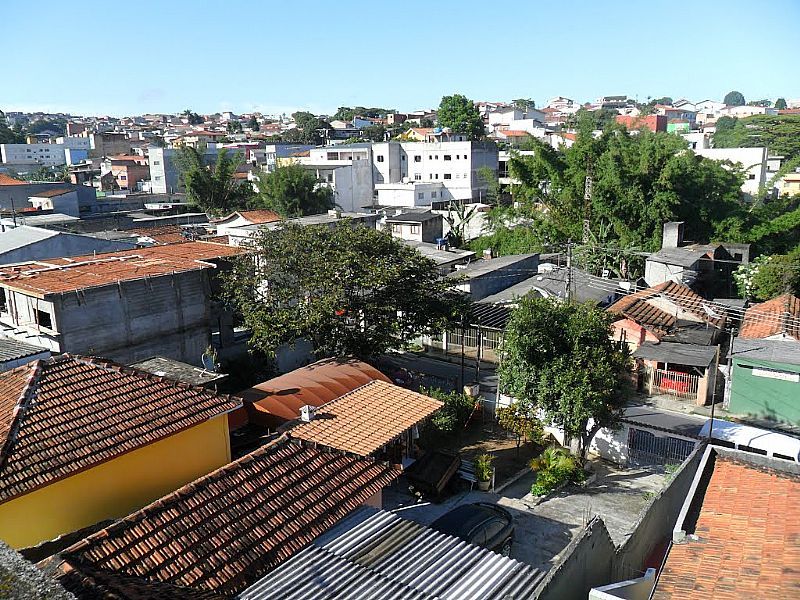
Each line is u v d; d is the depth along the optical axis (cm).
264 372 2794
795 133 9762
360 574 1105
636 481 2062
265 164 10650
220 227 5112
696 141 9969
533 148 5356
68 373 1540
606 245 4359
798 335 2672
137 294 2462
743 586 924
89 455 1335
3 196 6450
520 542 1731
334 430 1848
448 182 8275
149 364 2031
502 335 2617
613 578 1305
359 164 8362
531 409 2117
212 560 1118
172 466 1540
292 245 2641
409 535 1252
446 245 4981
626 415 2481
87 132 19350
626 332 2897
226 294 2633
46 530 1284
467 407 2395
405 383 2797
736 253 4338
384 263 2609
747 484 1259
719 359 2825
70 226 5162
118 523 1127
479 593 1060
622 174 4575
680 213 4688
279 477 1371
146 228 5291
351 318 2659
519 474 2103
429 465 1983
